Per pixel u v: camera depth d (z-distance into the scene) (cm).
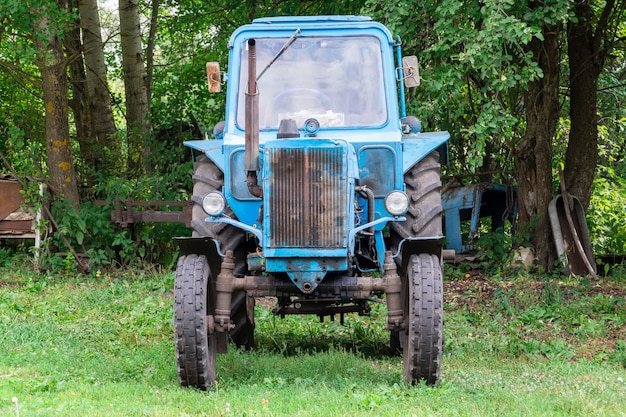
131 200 1661
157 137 2058
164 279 1496
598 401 721
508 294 1323
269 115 845
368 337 1095
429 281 753
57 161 1678
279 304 880
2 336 1026
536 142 1608
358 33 867
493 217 1845
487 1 1302
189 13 2161
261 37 869
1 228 1631
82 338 1055
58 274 1571
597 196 2270
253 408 680
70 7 2009
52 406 691
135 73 2122
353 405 689
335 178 739
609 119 2231
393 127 839
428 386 762
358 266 823
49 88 1689
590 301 1262
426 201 879
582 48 1716
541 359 981
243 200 825
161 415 661
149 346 1018
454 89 1381
